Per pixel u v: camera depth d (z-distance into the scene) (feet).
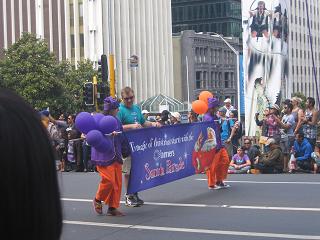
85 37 240.73
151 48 265.75
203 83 348.59
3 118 4.03
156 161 35.45
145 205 34.35
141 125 35.04
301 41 460.96
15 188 4.01
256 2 125.90
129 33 252.21
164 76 274.57
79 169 59.06
